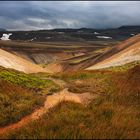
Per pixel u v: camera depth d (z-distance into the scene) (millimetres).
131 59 77688
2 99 20469
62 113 12266
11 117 16406
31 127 10562
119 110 13336
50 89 27562
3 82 24484
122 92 21406
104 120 11312
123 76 31828
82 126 9945
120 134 9398
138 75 27391
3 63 64938
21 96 22906
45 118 12461
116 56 95688
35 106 19203
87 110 13453
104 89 25641
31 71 74188
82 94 24469
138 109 15031
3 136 10242
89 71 49531
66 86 30328
